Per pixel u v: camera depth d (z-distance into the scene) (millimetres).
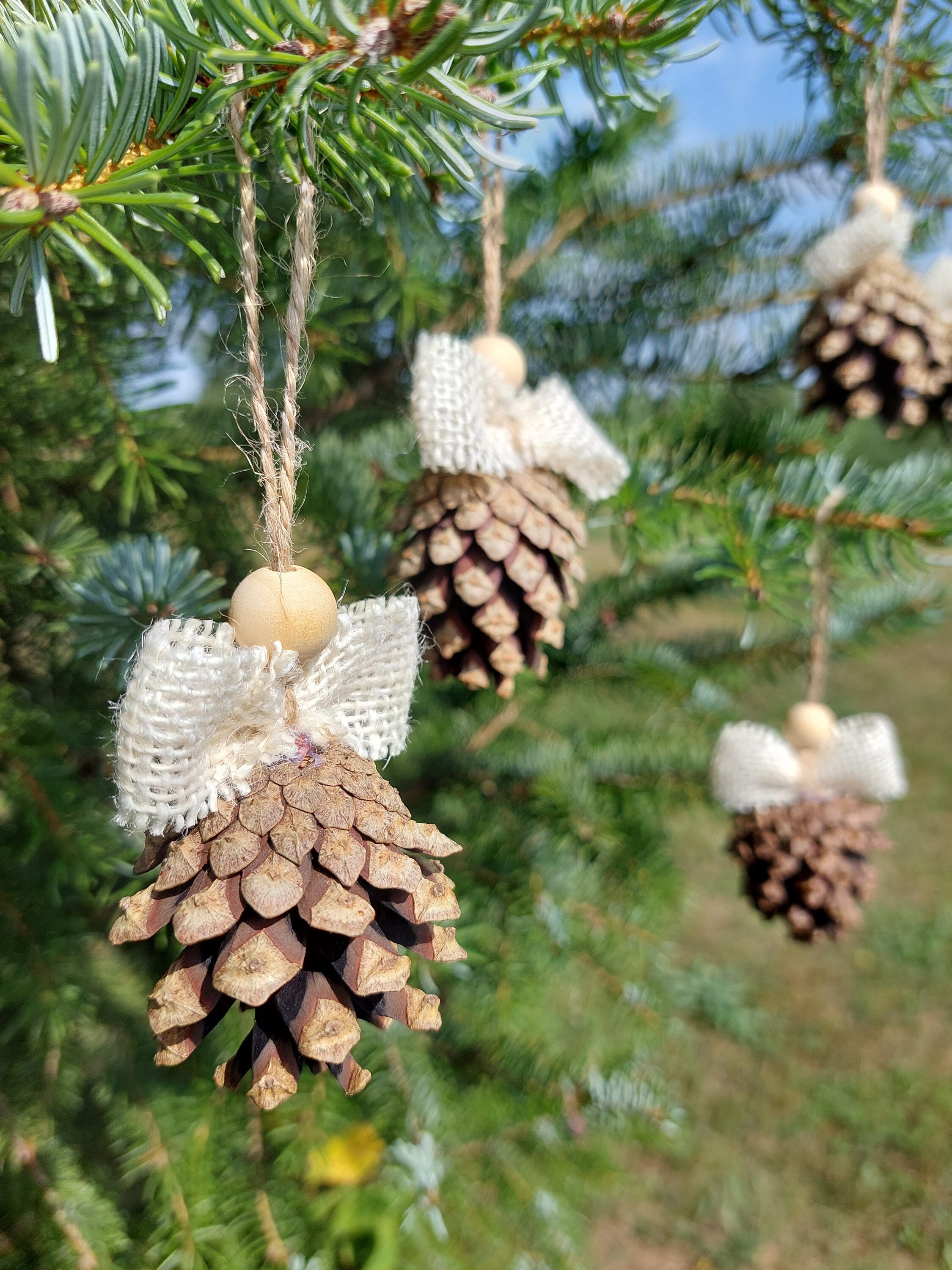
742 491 341
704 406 416
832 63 329
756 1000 1014
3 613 325
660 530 328
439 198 259
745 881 374
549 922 434
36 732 292
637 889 457
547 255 437
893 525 331
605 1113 484
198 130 171
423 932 186
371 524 358
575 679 482
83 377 293
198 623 169
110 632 255
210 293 302
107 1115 377
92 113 140
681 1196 782
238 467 340
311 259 170
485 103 163
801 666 504
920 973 1051
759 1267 723
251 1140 370
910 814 1379
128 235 257
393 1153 400
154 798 167
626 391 451
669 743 490
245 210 166
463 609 254
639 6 196
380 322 410
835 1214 768
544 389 277
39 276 160
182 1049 168
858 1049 943
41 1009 302
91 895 334
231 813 174
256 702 174
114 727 327
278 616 175
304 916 161
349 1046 160
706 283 459
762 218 446
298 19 152
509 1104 426
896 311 321
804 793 363
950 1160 811
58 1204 311
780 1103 879
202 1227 332
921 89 330
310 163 180
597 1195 537
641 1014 458
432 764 472
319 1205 381
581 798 432
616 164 447
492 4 156
